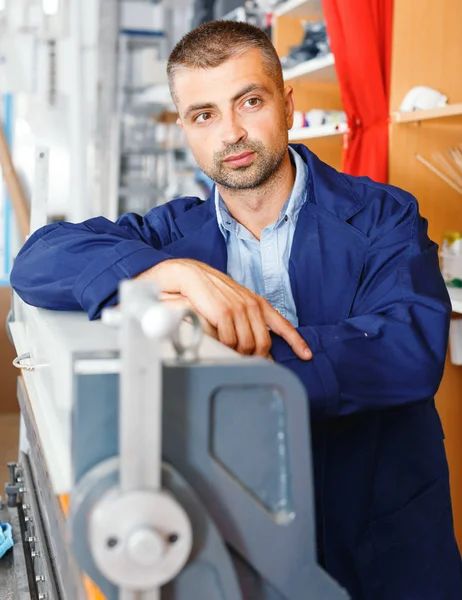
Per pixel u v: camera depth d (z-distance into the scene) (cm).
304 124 310
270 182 132
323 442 119
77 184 398
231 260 142
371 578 125
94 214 441
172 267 104
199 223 146
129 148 483
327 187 137
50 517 84
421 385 111
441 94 245
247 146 126
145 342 52
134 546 53
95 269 104
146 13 498
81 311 105
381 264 130
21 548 124
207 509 59
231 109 123
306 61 322
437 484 133
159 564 54
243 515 59
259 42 123
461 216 258
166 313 49
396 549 127
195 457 58
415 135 251
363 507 122
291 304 139
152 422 53
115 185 462
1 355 278
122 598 55
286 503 61
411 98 244
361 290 132
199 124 127
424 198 254
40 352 97
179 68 125
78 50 384
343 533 121
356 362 106
